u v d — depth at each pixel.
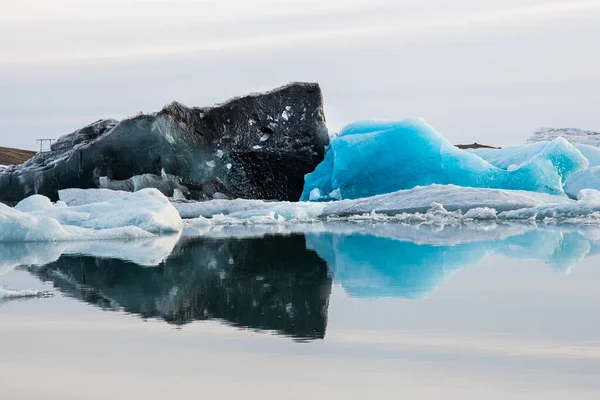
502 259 21.73
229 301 15.09
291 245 28.11
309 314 13.48
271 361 10.11
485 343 11.00
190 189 55.19
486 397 8.48
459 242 27.64
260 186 56.88
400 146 54.47
